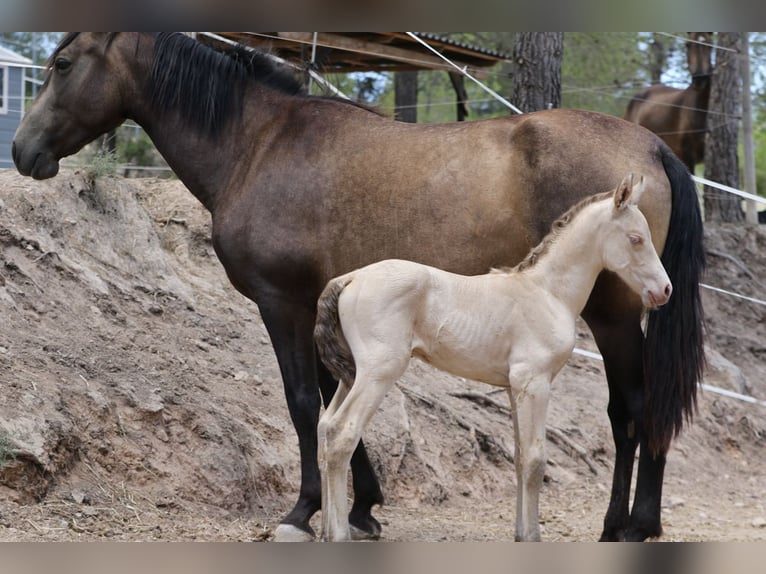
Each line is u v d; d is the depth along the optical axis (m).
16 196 8.52
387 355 4.86
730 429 10.88
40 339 7.22
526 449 4.97
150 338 8.16
